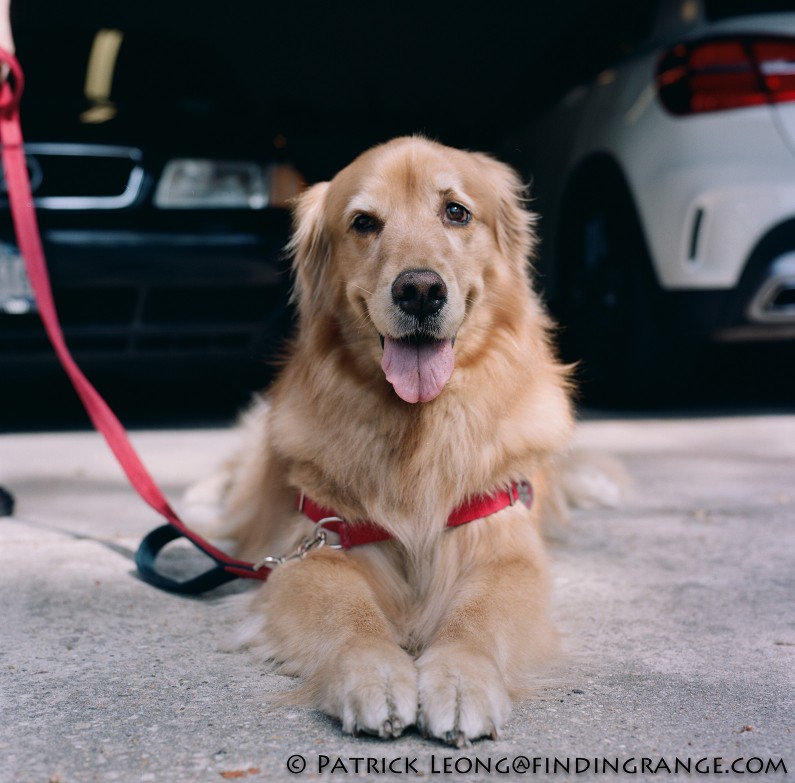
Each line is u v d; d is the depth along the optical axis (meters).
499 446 2.51
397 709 1.69
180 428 5.60
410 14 11.05
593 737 1.68
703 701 1.82
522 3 10.98
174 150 4.98
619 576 2.69
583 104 5.57
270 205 5.12
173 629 2.26
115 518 3.41
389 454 2.46
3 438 5.27
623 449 4.64
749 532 3.13
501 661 1.95
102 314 4.89
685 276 4.83
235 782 1.51
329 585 2.17
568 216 5.81
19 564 2.79
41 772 1.54
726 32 4.64
